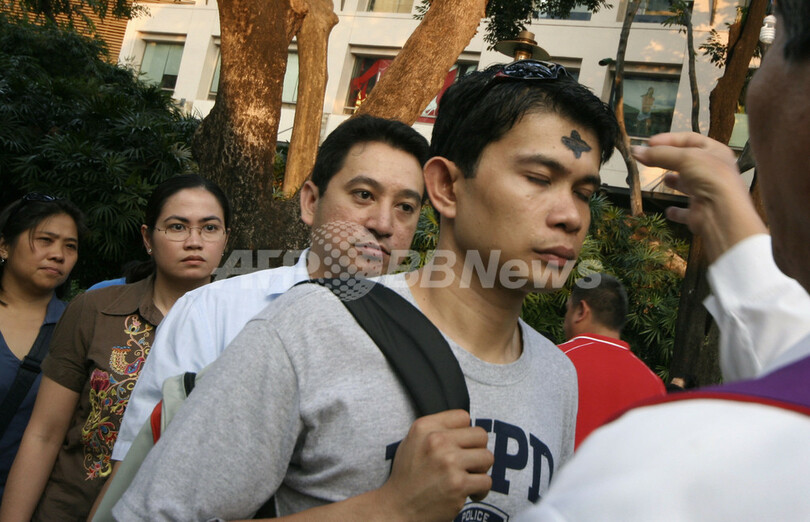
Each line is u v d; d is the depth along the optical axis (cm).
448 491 79
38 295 259
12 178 848
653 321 731
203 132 489
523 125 93
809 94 48
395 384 91
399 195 162
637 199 824
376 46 1457
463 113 100
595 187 97
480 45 1349
